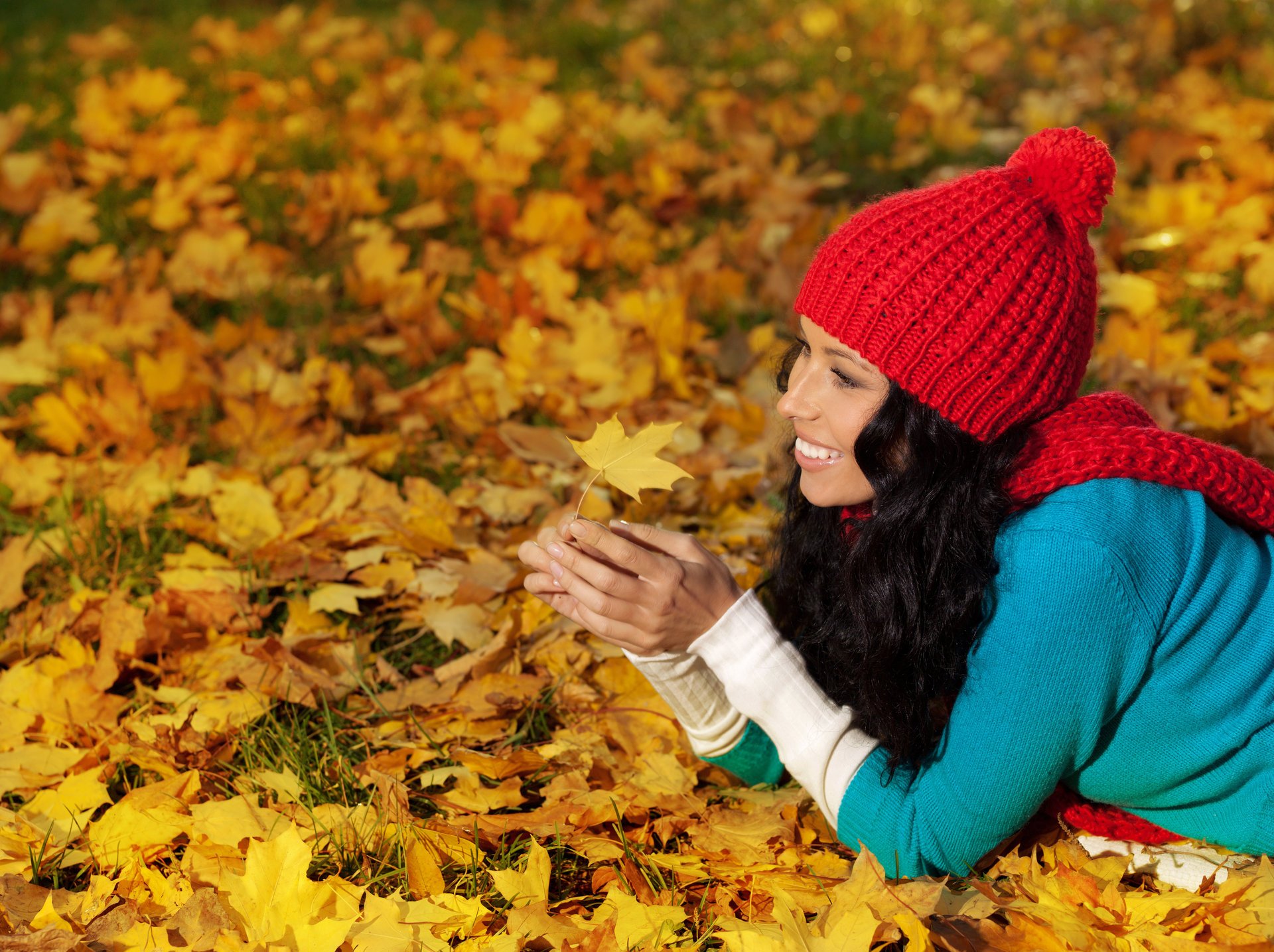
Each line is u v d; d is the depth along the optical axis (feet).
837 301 5.28
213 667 7.67
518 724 7.34
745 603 5.70
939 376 5.15
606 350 11.16
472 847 6.01
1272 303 12.00
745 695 5.72
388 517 9.04
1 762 6.67
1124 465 5.18
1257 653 5.27
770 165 15.76
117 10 24.99
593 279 13.52
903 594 5.38
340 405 10.54
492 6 24.54
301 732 6.99
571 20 22.71
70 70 20.66
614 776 6.73
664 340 11.16
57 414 10.12
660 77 18.80
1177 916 5.27
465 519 9.32
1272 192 13.93
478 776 6.76
